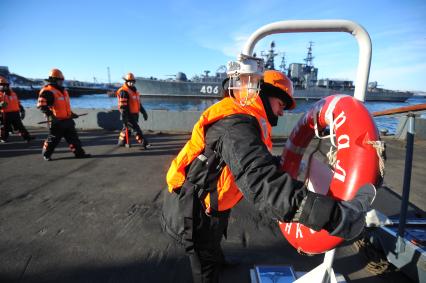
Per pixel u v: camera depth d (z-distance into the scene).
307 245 1.32
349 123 1.27
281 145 6.96
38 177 4.28
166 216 1.34
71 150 5.73
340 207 0.81
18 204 3.28
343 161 1.24
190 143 1.22
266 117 1.16
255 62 1.12
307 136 1.69
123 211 3.10
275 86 1.26
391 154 6.10
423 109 1.60
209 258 1.35
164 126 8.66
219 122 1.05
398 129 7.83
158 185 3.95
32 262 2.18
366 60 1.42
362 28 1.40
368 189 0.97
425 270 1.79
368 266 2.13
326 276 1.75
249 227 2.75
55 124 5.04
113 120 8.80
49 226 2.75
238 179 0.90
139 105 6.45
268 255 2.30
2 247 2.38
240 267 2.15
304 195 0.81
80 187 3.85
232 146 0.92
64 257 2.24
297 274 2.01
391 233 2.06
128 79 6.17
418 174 4.69
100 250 2.34
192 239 1.23
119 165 4.98
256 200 0.87
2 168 4.76
